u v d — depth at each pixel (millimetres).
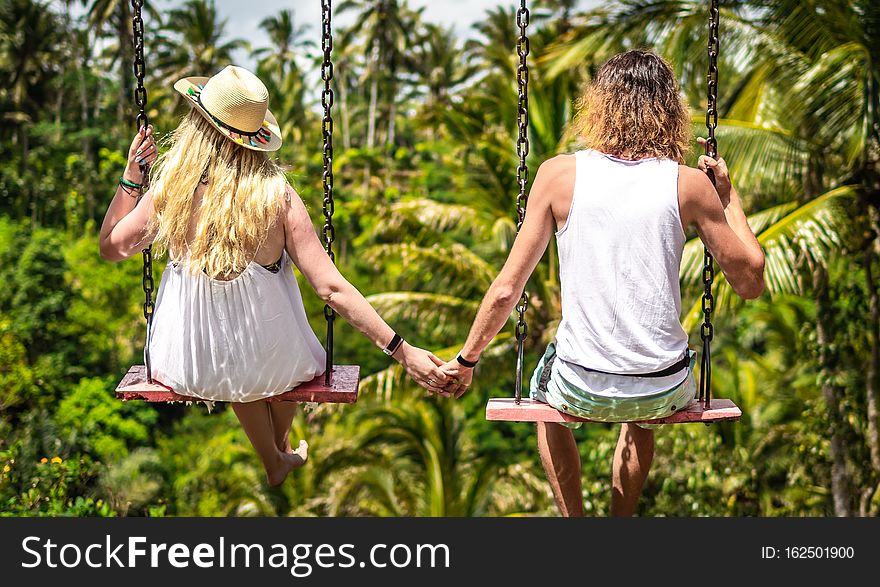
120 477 15016
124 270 27656
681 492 11914
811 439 12156
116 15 47219
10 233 25672
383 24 56094
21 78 44531
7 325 22000
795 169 9484
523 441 21391
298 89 54125
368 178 46344
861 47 8594
